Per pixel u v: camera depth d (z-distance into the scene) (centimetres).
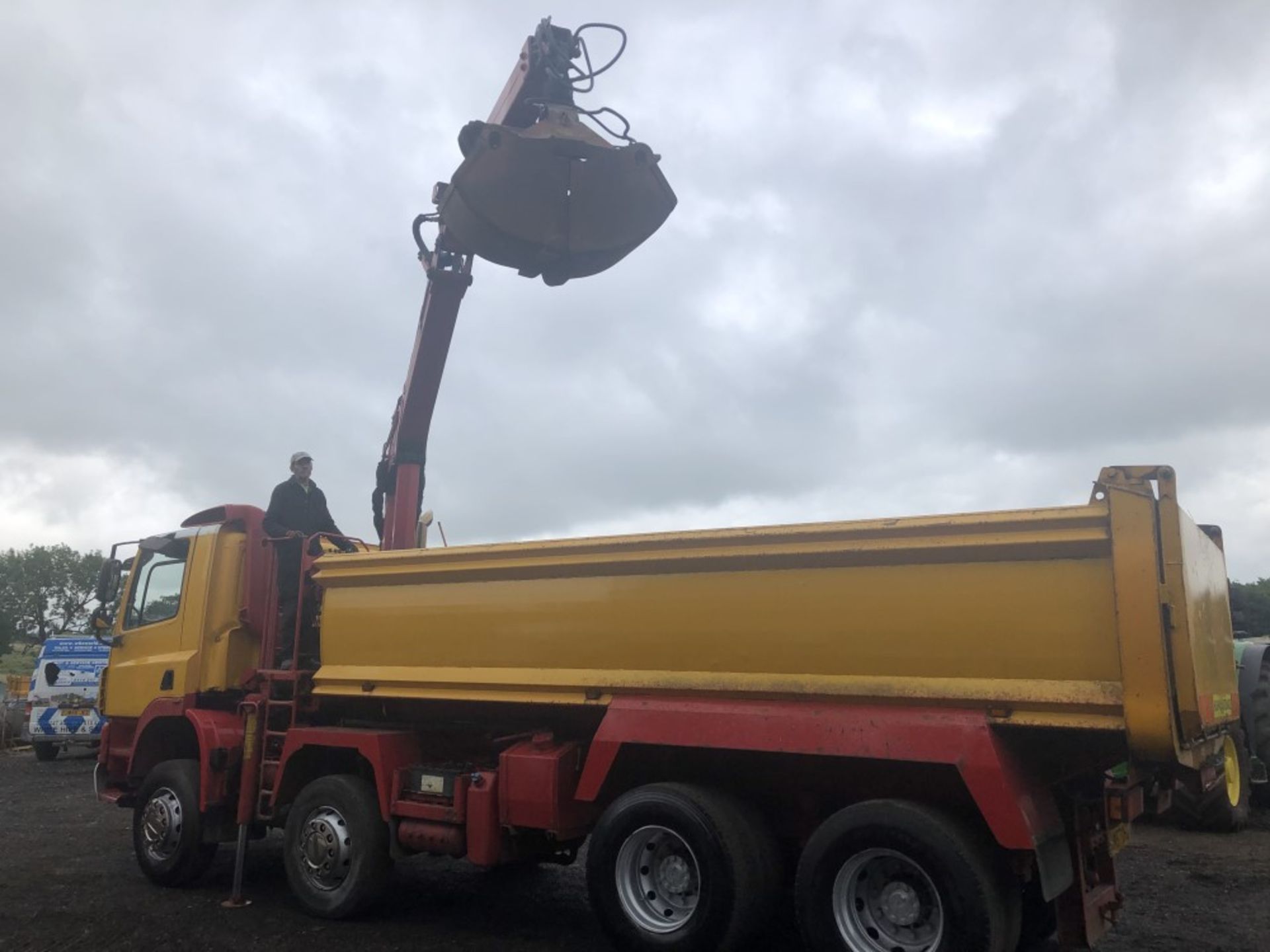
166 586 844
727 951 506
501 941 616
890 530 495
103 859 888
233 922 664
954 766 459
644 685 564
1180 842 902
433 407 855
